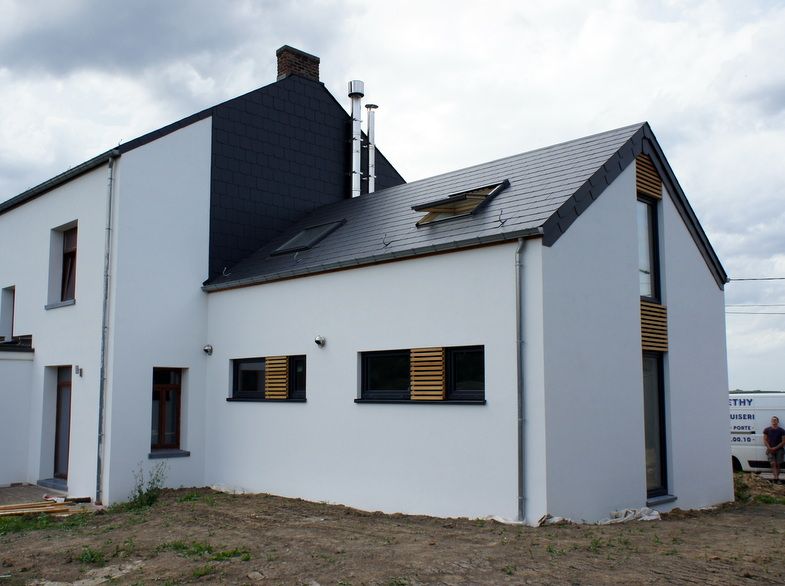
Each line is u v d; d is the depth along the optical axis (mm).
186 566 7223
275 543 8055
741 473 16344
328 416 11398
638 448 10312
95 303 12883
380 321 10711
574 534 8062
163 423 13406
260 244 15141
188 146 13945
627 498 9977
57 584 6906
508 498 8953
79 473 12828
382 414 10562
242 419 12961
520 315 8984
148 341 12938
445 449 9688
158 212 13312
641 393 10547
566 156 11414
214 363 13664
